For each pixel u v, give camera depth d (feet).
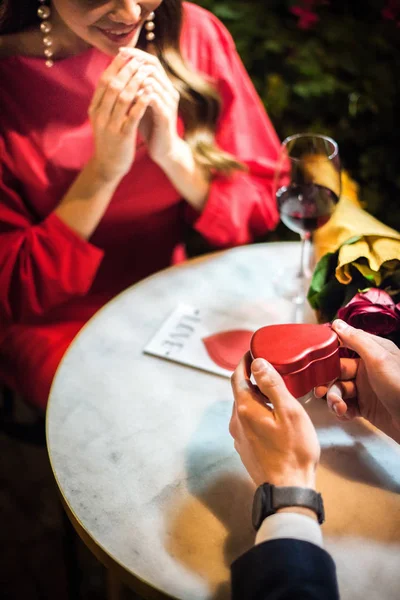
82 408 3.55
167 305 4.28
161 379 3.74
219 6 7.35
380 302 3.51
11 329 5.07
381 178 7.46
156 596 2.73
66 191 4.83
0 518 5.91
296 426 2.82
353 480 3.15
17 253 4.63
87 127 4.62
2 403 5.57
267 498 2.74
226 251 4.82
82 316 5.21
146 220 5.17
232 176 5.10
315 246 4.39
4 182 4.72
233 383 3.07
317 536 2.66
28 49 4.30
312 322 4.12
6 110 4.53
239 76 5.37
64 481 3.16
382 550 2.85
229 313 4.20
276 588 2.49
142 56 4.17
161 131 4.51
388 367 3.11
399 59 7.29
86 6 4.02
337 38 7.25
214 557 2.85
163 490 3.12
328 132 7.39
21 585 5.43
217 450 3.32
